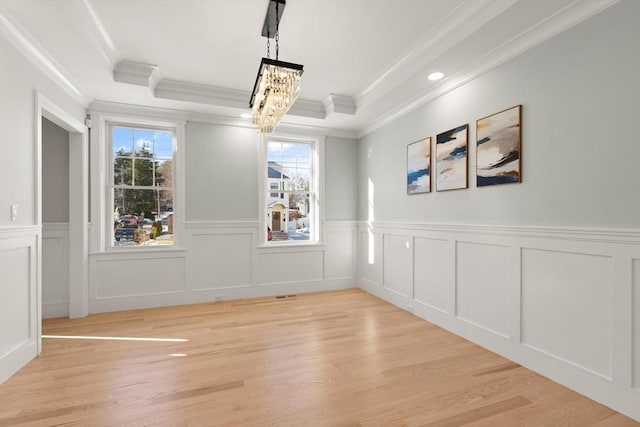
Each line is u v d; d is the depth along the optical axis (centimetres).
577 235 214
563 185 225
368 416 191
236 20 254
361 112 420
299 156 503
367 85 379
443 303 338
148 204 423
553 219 231
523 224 252
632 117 190
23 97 249
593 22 207
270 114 268
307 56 310
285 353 275
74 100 344
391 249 430
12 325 238
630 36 190
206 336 313
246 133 460
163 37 278
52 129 370
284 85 234
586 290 212
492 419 188
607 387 199
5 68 228
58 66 290
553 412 194
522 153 253
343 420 187
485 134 285
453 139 322
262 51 302
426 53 288
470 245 303
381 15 246
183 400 205
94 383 225
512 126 259
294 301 439
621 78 194
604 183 202
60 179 373
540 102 239
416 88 345
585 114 212
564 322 224
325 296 466
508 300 265
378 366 252
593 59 207
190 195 430
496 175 274
